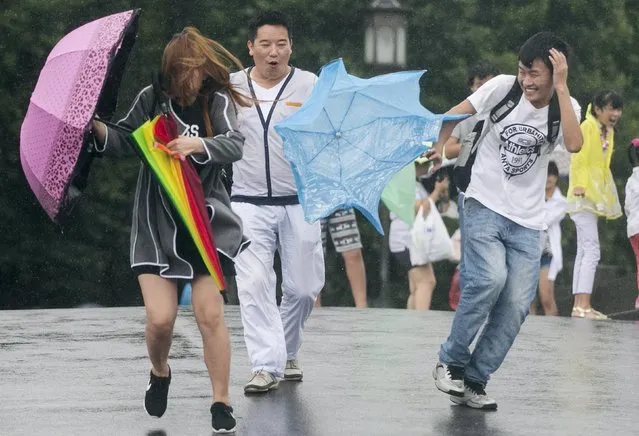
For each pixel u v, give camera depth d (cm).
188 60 1222
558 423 1349
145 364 1714
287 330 1583
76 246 3791
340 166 1487
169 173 1211
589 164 2531
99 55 1186
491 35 4028
